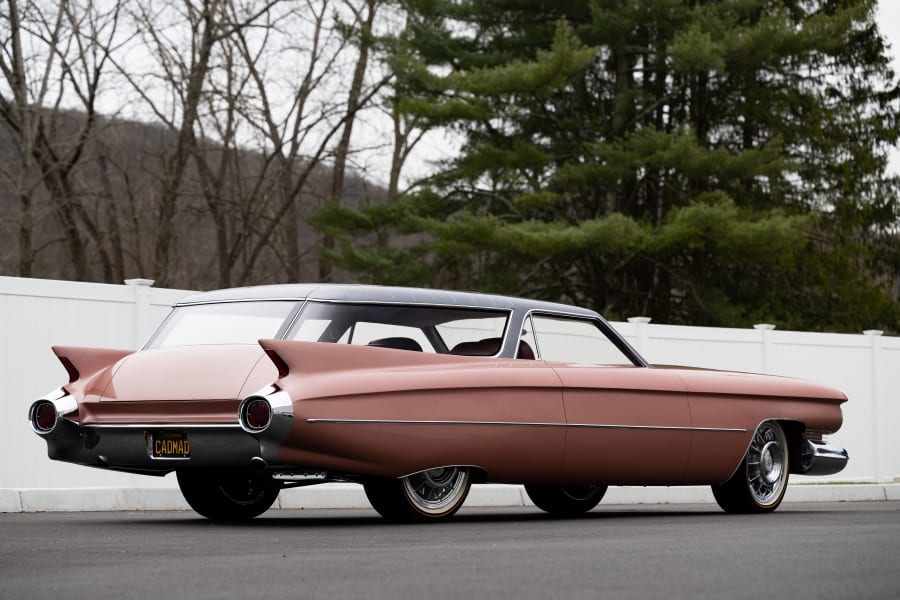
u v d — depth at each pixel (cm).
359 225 3653
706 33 3272
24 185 3084
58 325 1162
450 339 899
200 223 3922
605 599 487
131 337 1209
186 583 536
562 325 970
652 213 3791
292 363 802
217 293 901
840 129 4103
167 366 843
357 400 816
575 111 3762
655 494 1452
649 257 3581
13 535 789
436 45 3694
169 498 1170
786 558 639
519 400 899
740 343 1770
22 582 542
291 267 4234
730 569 589
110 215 3578
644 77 3862
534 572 574
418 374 854
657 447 984
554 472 927
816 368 1848
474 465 879
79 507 1118
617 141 3475
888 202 4194
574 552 668
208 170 3719
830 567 599
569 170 3391
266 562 616
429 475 881
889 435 1920
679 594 502
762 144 3875
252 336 847
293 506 1208
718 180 3481
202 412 812
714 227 3173
